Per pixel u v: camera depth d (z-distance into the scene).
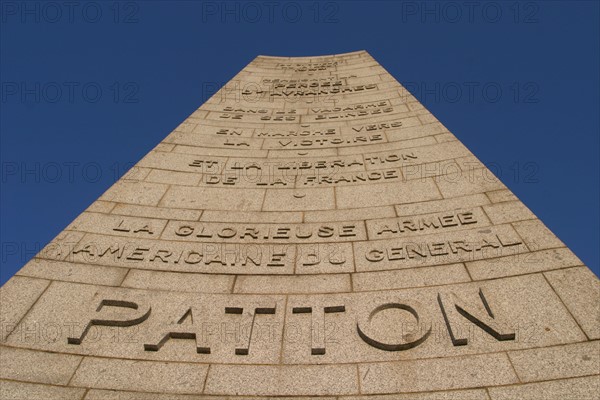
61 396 5.39
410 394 5.37
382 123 11.01
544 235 7.14
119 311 6.42
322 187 8.96
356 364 5.74
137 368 5.72
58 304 6.45
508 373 5.43
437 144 9.91
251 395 5.48
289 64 15.45
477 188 8.39
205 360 5.84
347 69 14.59
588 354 5.50
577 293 6.23
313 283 6.86
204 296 6.68
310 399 5.42
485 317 5.97
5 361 5.71
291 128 11.14
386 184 8.86
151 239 7.65
